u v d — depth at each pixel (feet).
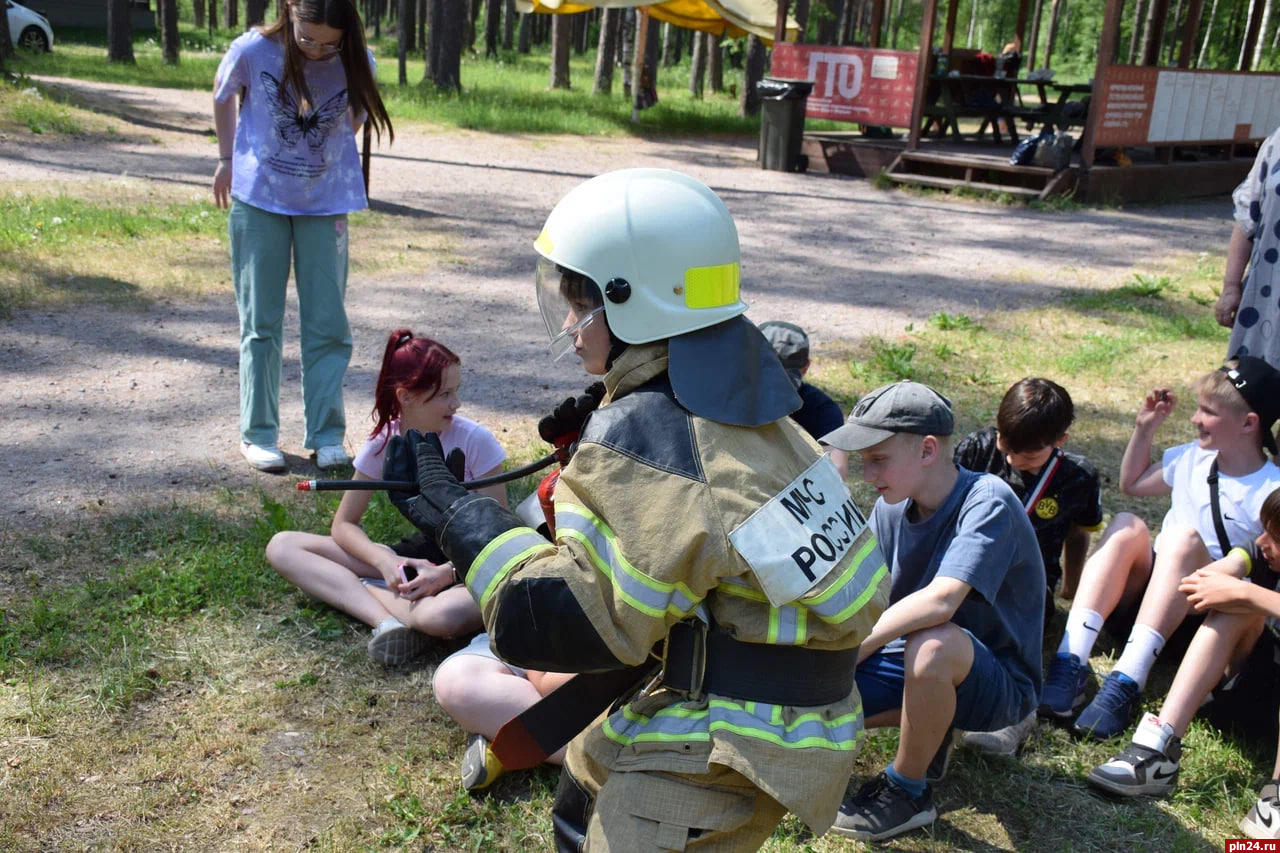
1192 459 12.37
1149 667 11.53
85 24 124.88
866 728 10.60
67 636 11.76
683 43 184.65
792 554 5.65
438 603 11.59
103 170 38.63
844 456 12.69
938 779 10.30
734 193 46.75
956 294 30.91
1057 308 29.25
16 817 9.18
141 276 26.50
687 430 5.73
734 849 6.16
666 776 6.03
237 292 16.17
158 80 71.72
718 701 5.89
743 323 6.14
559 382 21.49
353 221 34.99
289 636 12.17
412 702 11.29
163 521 14.52
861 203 46.29
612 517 5.57
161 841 9.12
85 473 15.93
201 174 39.65
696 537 5.48
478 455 12.68
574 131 64.75
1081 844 9.87
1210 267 35.68
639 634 5.56
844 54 53.88
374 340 23.44
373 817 9.59
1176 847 9.79
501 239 34.17
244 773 10.03
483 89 80.07
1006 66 60.03
